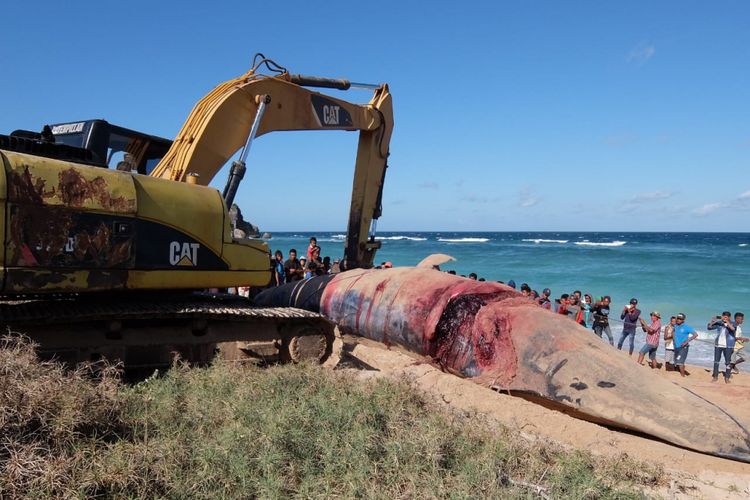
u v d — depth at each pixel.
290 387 5.96
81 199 6.34
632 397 6.31
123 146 8.71
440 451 4.61
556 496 4.19
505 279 32.03
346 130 11.58
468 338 7.65
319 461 4.44
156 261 6.94
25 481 3.58
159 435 4.59
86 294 7.14
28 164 6.04
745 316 21.19
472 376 7.46
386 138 12.59
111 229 6.56
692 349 16.02
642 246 68.25
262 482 4.09
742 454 5.65
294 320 7.89
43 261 6.10
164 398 5.38
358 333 9.26
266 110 9.58
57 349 6.57
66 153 6.75
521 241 87.31
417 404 5.88
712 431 5.83
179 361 7.21
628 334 13.35
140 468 3.95
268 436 4.56
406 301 8.47
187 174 8.26
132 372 7.14
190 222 7.23
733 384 10.82
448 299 8.05
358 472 4.23
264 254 8.00
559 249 60.47
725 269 36.88
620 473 4.93
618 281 30.92
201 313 7.05
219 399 5.51
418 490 4.13
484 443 5.04
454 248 64.12
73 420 4.06
